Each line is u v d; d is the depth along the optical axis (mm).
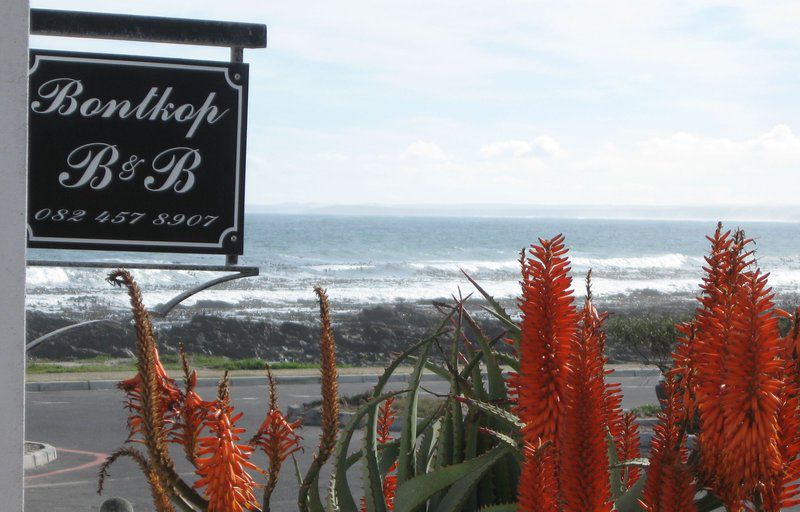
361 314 38094
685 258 105438
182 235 5523
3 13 2686
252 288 59688
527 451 1784
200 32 5492
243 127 5555
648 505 1783
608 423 2043
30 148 5402
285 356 29266
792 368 1857
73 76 5422
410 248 117438
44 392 20406
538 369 1848
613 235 172000
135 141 5480
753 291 1640
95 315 40250
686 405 1854
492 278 73812
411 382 2275
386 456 2582
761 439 1586
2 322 2664
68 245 5445
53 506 10633
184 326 30359
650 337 14961
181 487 1860
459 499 2074
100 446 14211
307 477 2148
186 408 1929
